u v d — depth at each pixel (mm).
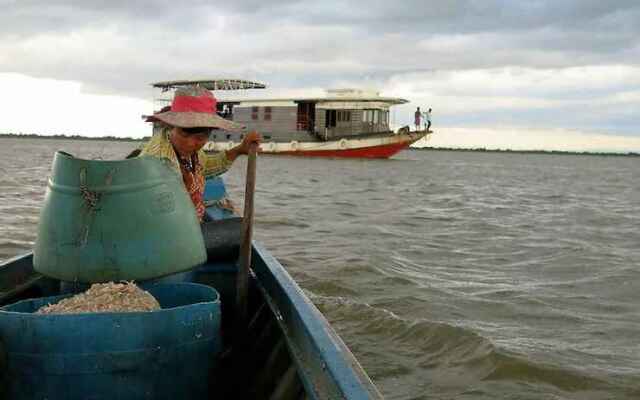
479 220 19719
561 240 15664
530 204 27188
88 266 2988
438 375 6152
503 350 6555
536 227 18531
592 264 12203
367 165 54875
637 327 7859
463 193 32250
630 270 11555
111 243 2982
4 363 2672
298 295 3531
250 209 3961
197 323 2844
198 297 3205
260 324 4055
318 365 2658
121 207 2986
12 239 12133
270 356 3436
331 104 54594
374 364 6359
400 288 9359
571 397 5801
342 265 10531
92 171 2975
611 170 94375
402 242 14102
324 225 16500
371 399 2188
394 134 54750
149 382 2736
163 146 3605
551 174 68938
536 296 9312
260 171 43406
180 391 2828
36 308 3016
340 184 34062
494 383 6008
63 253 3004
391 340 7027
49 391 2654
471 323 7840
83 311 2729
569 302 9047
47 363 2629
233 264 4867
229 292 4852
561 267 11867
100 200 2971
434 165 79938
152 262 3037
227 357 3900
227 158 4211
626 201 30734
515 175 61281
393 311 8219
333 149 54719
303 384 2699
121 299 2818
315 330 2904
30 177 31000
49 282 4543
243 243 3957
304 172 43656
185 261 3143
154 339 2715
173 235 3100
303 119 55344
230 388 3701
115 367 2668
